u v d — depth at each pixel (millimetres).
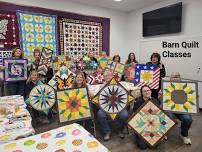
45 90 2426
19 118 1621
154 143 2170
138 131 2168
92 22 4840
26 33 3945
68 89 2193
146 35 4910
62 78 2709
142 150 2250
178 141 2467
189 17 3984
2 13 3652
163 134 2166
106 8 5059
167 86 2371
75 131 1186
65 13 4395
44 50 3557
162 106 2355
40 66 3408
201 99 3844
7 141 1197
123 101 2334
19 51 3254
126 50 5594
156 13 4582
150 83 2885
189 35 4008
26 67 3158
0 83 3291
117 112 2314
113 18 5234
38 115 2947
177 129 2805
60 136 1122
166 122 2170
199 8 3781
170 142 2441
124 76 3555
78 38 4660
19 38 3877
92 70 3895
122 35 5488
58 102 2141
